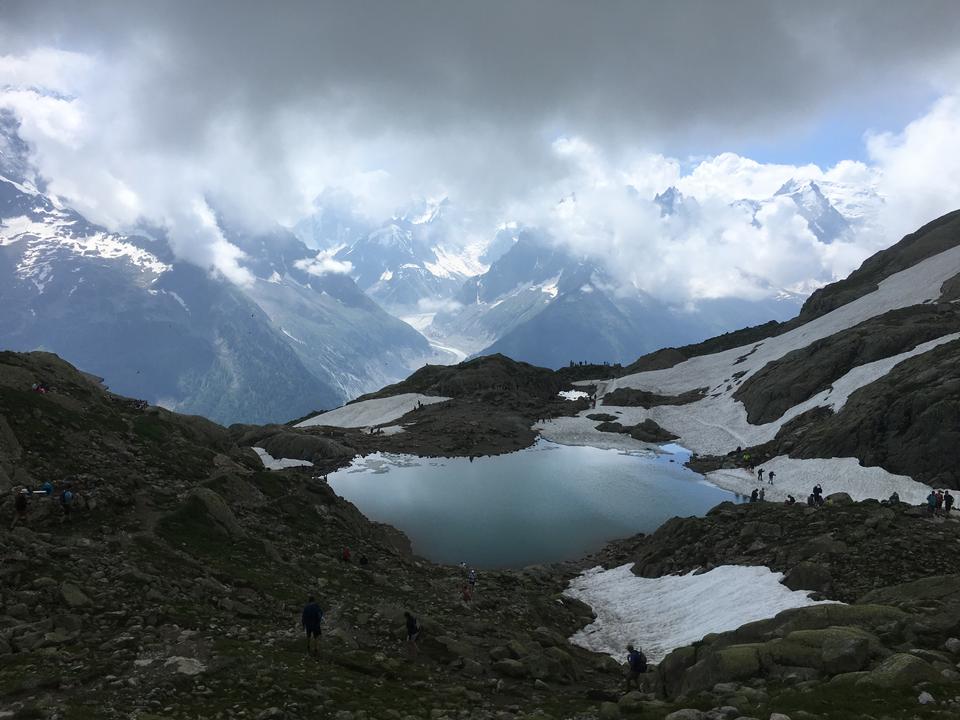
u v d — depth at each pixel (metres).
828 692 18.92
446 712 21.69
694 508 90.69
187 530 36.88
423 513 88.19
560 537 77.75
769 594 40.50
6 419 41.47
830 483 87.50
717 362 194.50
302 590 34.81
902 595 30.33
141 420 52.34
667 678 26.44
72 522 33.59
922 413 84.94
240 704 19.61
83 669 20.11
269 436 135.88
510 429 153.88
